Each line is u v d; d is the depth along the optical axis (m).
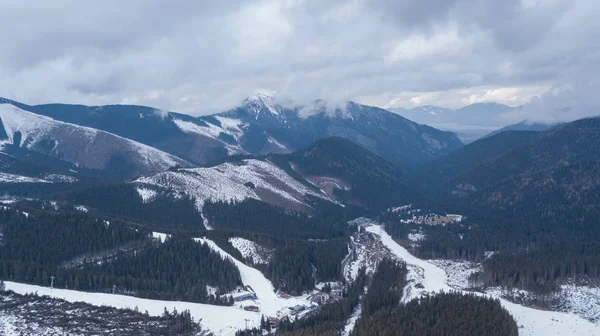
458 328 185.62
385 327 189.88
